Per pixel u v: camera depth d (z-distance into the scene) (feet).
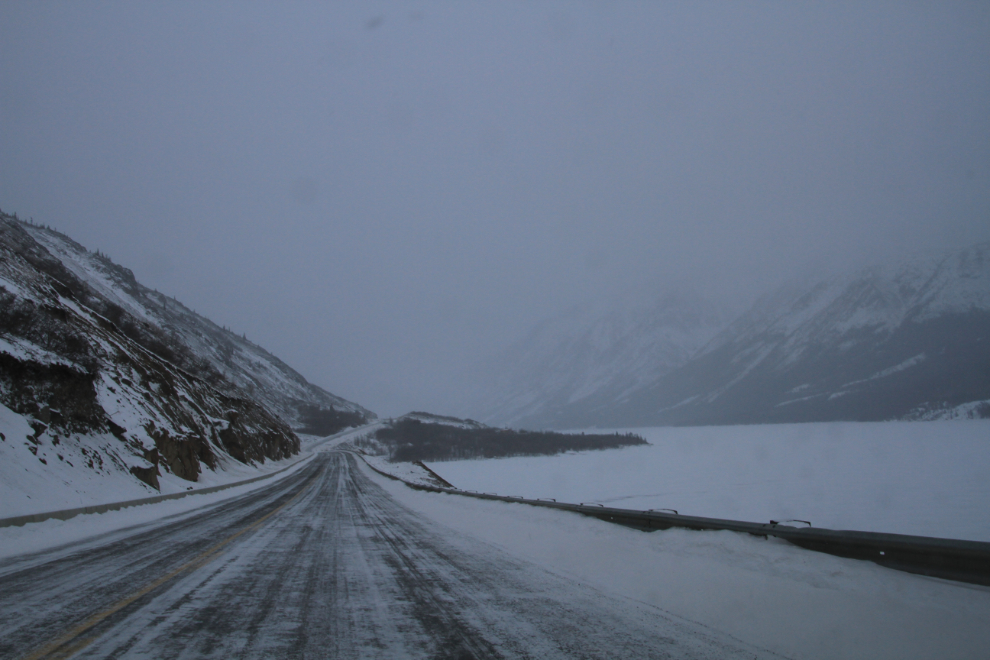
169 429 94.94
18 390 59.72
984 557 17.60
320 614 19.13
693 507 137.80
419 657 15.10
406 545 35.73
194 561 28.50
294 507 63.67
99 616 18.11
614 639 16.84
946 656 14.62
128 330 198.59
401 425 592.19
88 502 51.80
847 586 20.02
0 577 23.75
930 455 306.76
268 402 494.59
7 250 100.58
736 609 19.47
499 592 22.74
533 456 462.19
